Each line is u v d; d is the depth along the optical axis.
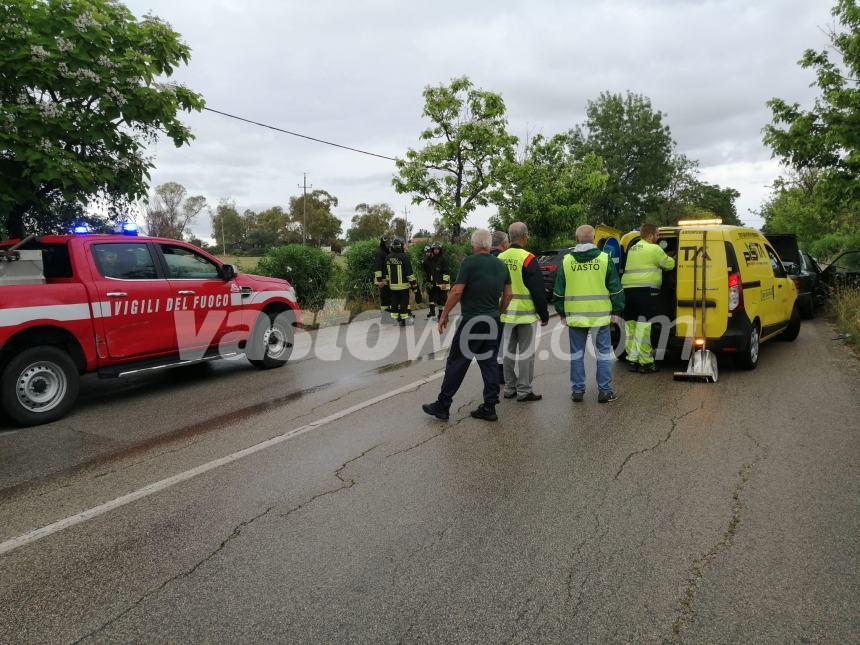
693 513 3.64
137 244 6.82
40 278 6.05
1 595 2.93
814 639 2.49
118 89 7.97
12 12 7.66
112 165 8.27
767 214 41.28
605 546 3.28
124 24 8.48
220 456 4.81
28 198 7.88
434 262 13.24
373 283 15.66
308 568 3.11
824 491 3.89
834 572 2.96
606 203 52.59
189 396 6.88
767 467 4.33
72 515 3.79
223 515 3.75
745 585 2.88
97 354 6.30
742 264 7.30
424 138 21.05
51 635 2.62
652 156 52.75
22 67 7.32
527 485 4.12
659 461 4.51
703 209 58.41
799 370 7.48
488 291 5.52
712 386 6.81
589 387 6.93
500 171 21.08
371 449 4.91
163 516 3.75
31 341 5.89
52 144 7.59
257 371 8.22
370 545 3.34
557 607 2.75
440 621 2.66
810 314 12.22
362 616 2.71
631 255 7.38
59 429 5.66
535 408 6.07
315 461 4.66
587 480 4.18
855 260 14.34
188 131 9.20
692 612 2.69
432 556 3.21
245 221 84.19
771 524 3.47
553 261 16.19
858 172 13.77
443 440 5.10
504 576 3.01
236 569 3.12
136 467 4.61
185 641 2.56
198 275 7.41
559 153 24.47
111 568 3.15
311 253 13.91
